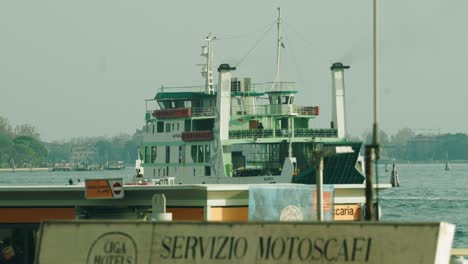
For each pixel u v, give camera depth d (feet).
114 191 456.86
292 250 278.87
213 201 444.96
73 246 293.64
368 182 330.54
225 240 284.00
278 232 281.13
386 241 273.33
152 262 288.10
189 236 287.69
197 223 287.07
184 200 449.89
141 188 455.22
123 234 291.58
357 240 274.77
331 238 277.23
